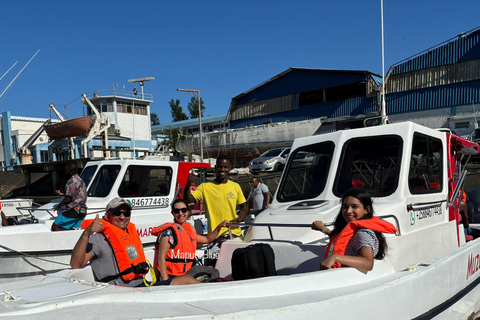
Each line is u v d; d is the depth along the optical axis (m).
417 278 3.14
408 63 26.81
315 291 2.63
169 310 2.17
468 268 4.20
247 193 17.17
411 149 4.03
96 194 8.00
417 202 3.91
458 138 4.94
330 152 4.43
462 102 24.78
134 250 3.67
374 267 2.99
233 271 3.36
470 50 24.70
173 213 3.94
